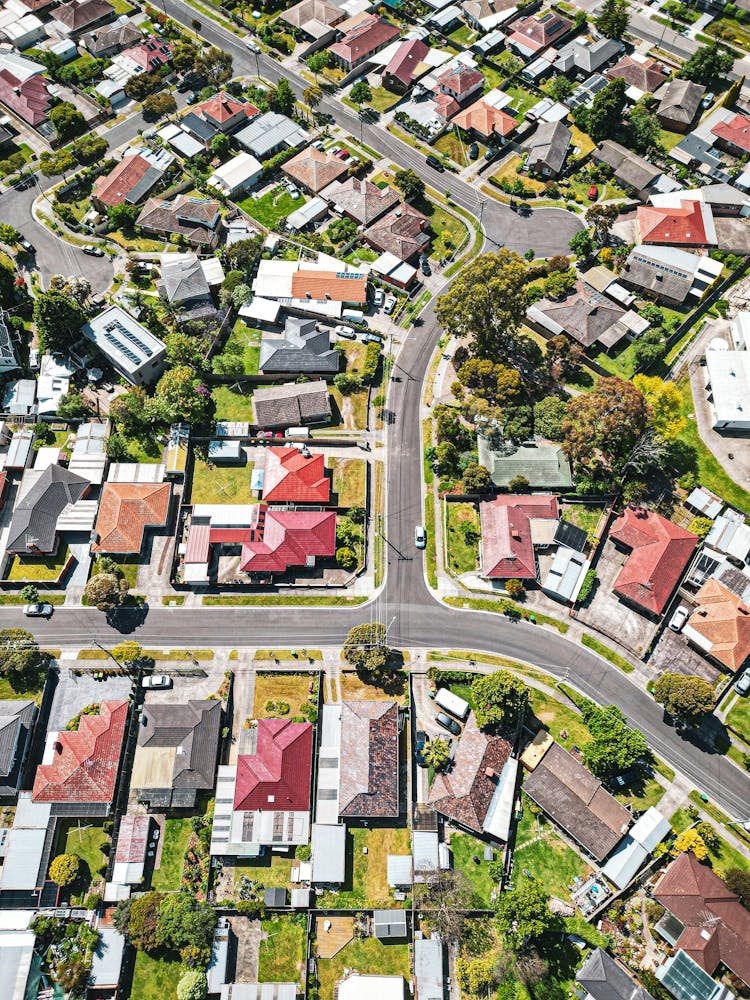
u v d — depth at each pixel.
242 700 116.06
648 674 119.00
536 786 108.00
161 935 96.31
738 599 120.38
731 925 98.88
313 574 126.69
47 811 106.00
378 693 117.06
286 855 105.25
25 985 94.38
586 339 146.00
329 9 198.25
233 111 176.38
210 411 141.00
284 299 151.75
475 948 99.81
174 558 127.19
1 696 116.31
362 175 174.50
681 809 109.00
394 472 136.12
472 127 178.38
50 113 178.00
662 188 170.88
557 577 124.31
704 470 136.12
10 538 125.62
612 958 98.50
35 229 163.50
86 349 144.62
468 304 134.00
